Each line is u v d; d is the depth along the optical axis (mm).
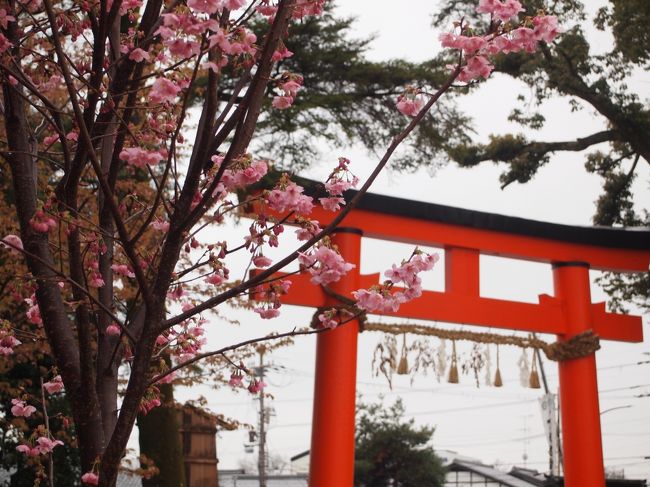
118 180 9172
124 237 3646
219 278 4520
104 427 4016
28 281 4090
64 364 3863
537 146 16391
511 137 16344
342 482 9828
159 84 3598
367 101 12578
